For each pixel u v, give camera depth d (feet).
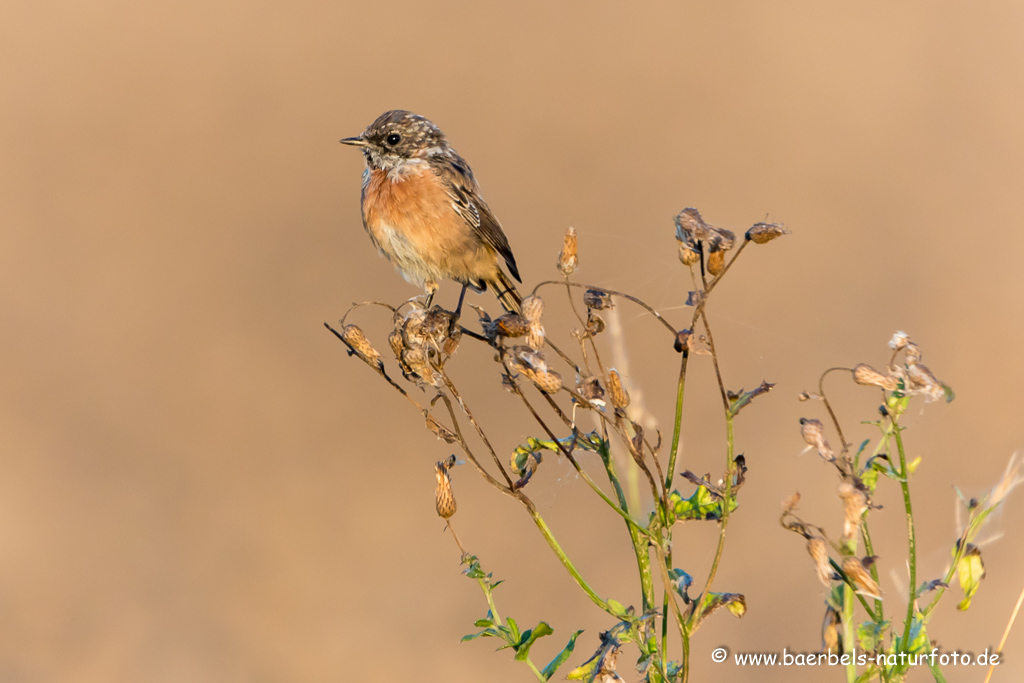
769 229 14.47
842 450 13.96
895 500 42.11
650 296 52.75
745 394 14.14
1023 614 37.17
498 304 33.53
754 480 43.50
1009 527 41.04
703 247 14.74
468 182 31.63
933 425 47.80
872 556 13.28
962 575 14.10
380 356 16.67
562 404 20.77
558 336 46.98
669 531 14.39
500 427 46.42
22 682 37.86
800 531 13.39
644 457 14.51
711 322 54.60
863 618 15.79
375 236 31.68
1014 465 14.17
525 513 44.91
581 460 16.75
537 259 59.82
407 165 30.86
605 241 61.52
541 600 39.52
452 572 42.19
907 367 14.10
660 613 14.28
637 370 49.83
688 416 46.91
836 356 51.49
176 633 40.55
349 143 31.37
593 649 36.83
